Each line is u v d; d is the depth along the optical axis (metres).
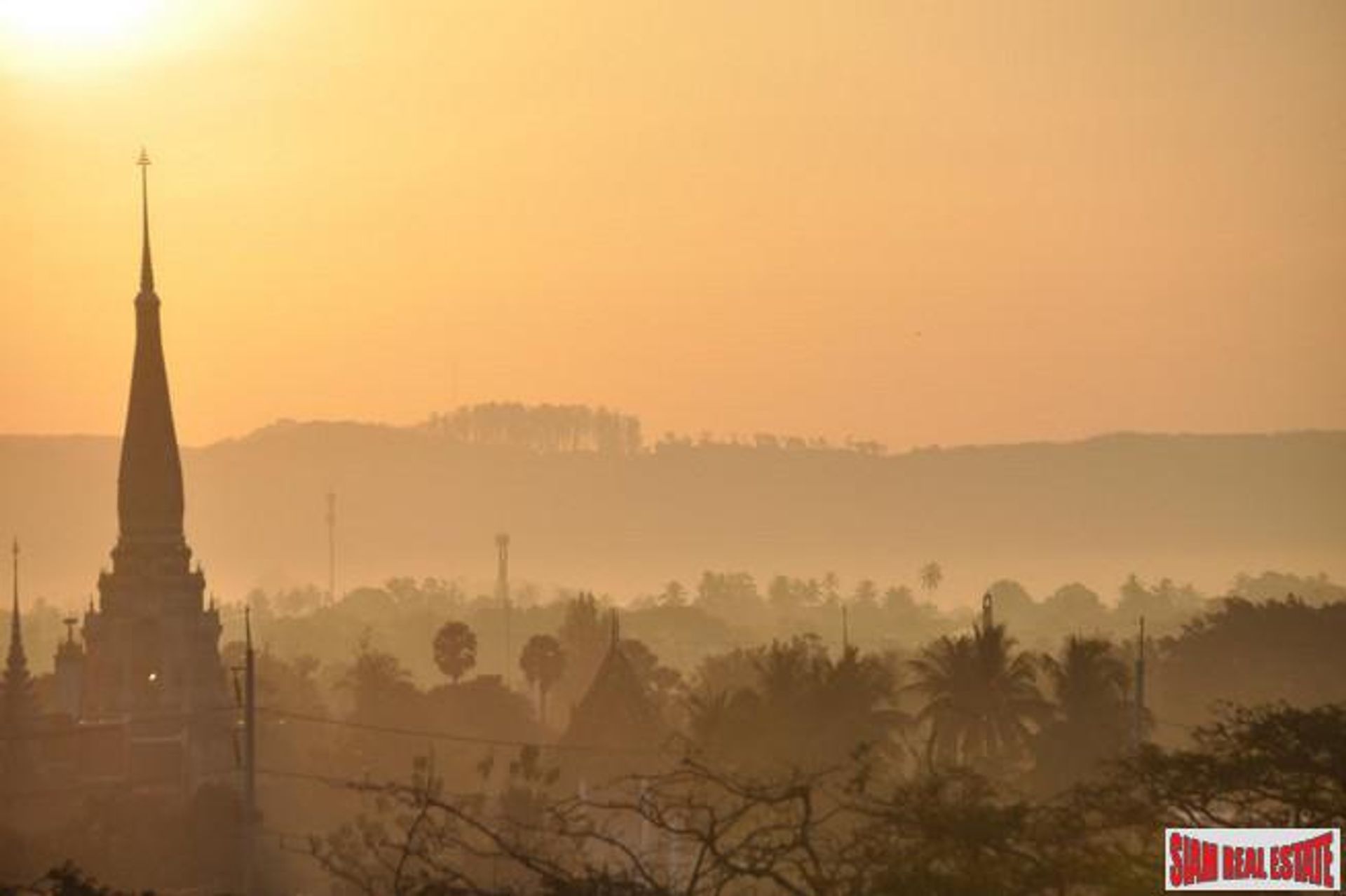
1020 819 114.19
